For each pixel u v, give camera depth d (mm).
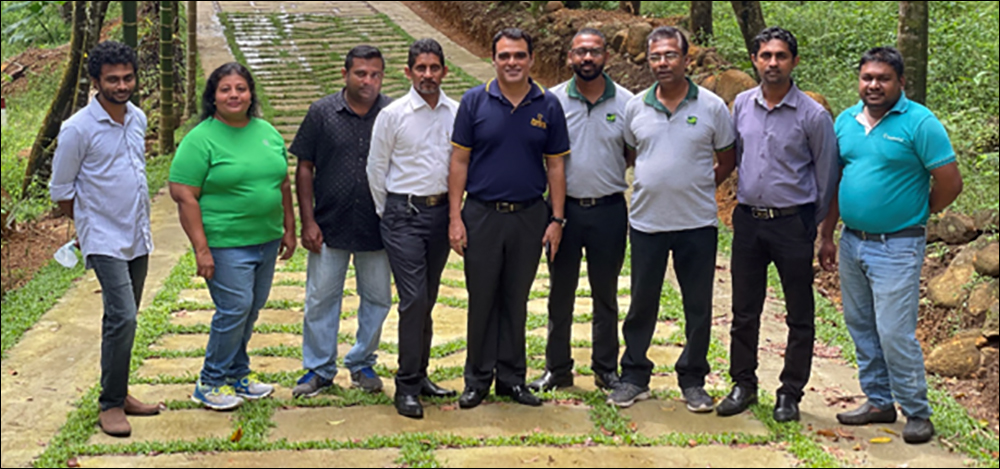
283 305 6391
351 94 4707
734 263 4719
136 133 4480
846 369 5504
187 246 7625
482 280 4648
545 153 4629
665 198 4594
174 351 5555
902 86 4410
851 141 4492
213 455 4316
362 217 4777
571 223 4738
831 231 4762
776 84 4426
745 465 4289
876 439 4555
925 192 4426
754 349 4797
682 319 6156
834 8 12148
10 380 5215
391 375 5289
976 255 6168
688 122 4543
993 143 7793
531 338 5859
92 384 5168
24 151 10945
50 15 17656
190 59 12148
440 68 4547
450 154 4637
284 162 4770
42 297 6520
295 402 4848
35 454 4391
